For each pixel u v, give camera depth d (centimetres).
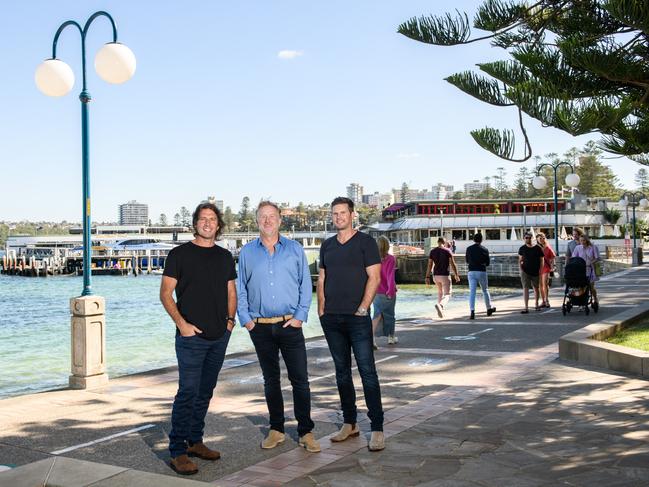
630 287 2412
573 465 473
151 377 898
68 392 793
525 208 7675
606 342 937
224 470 491
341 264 549
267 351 543
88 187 852
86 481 316
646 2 680
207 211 505
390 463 492
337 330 555
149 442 571
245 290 541
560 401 679
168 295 494
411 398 725
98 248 10388
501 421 606
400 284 5438
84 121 870
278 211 540
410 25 920
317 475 470
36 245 13450
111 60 829
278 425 552
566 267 1521
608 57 760
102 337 837
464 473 462
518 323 1427
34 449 552
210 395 525
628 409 635
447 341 1193
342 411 622
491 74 888
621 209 8500
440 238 1625
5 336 2461
